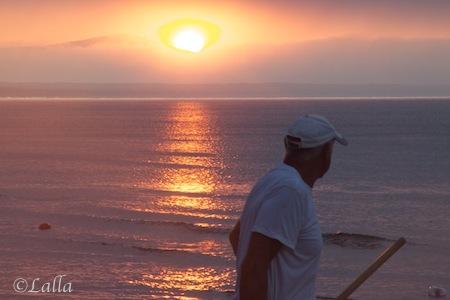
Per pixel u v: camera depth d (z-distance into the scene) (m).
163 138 90.06
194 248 21.00
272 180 5.05
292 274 4.99
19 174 44.41
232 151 69.31
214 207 30.59
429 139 90.56
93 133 100.00
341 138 5.25
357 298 16.16
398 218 29.09
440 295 16.42
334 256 20.33
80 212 27.72
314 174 5.25
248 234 5.08
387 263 19.70
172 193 35.44
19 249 20.17
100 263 18.61
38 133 98.94
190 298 15.62
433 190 39.34
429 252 21.27
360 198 35.53
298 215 4.91
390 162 59.25
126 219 25.84
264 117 172.88
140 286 16.47
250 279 4.88
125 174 45.38
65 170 47.38
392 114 188.00
